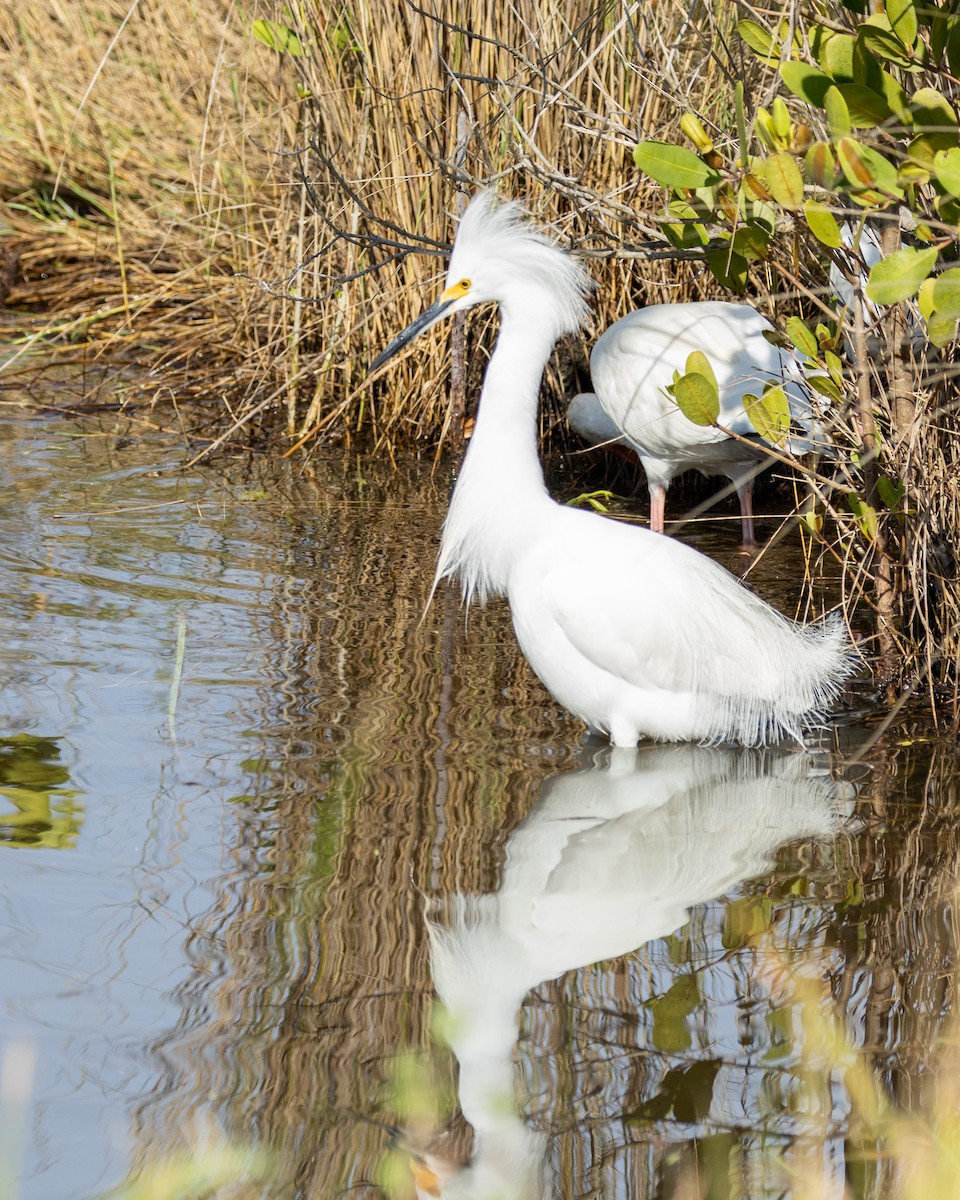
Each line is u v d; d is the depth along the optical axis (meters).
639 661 8.23
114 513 12.13
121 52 21.44
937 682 9.18
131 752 7.66
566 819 7.20
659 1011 5.53
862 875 6.68
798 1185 4.64
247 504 12.60
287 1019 5.32
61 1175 4.50
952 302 6.28
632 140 10.73
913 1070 5.18
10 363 15.79
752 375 11.15
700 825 7.24
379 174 14.05
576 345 14.67
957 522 8.92
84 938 5.82
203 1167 4.44
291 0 13.89
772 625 8.72
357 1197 4.53
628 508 13.64
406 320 14.54
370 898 6.25
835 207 7.80
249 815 7.00
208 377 16.27
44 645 9.16
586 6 12.64
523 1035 5.38
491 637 9.77
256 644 9.41
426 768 7.71
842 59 6.96
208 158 18.16
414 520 12.29
